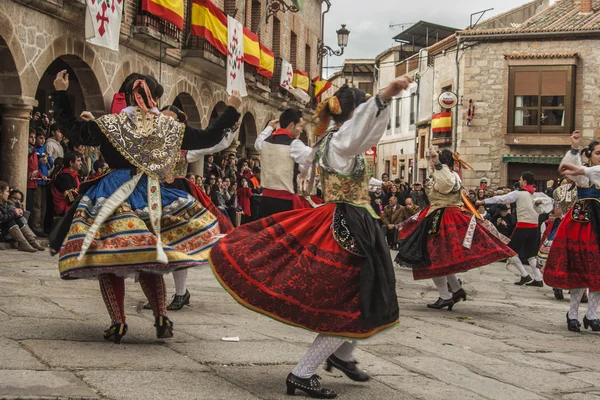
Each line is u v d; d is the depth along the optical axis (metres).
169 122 5.20
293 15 28.14
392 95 3.96
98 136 5.04
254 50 20.52
